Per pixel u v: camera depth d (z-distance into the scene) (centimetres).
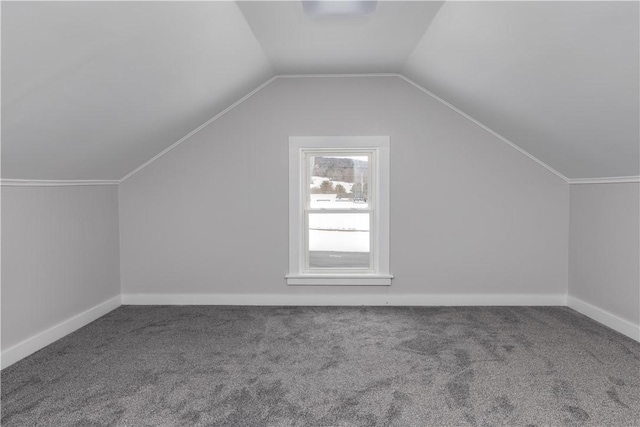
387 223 412
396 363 278
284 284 419
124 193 417
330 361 281
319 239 428
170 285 422
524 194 407
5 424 207
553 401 228
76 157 307
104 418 213
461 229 411
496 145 406
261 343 314
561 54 224
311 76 407
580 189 388
